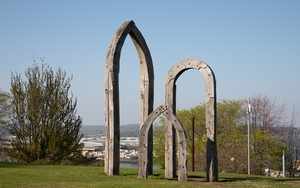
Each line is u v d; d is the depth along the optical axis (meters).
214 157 14.07
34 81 29.64
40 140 29.36
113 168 14.45
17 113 29.20
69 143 29.70
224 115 39.44
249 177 17.00
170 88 15.09
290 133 41.81
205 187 12.04
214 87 14.18
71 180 12.66
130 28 15.13
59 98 29.84
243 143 38.22
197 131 38.62
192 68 14.66
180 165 13.80
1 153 30.92
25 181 12.09
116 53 14.49
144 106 15.67
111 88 14.37
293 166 40.41
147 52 15.70
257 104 41.94
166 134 15.19
